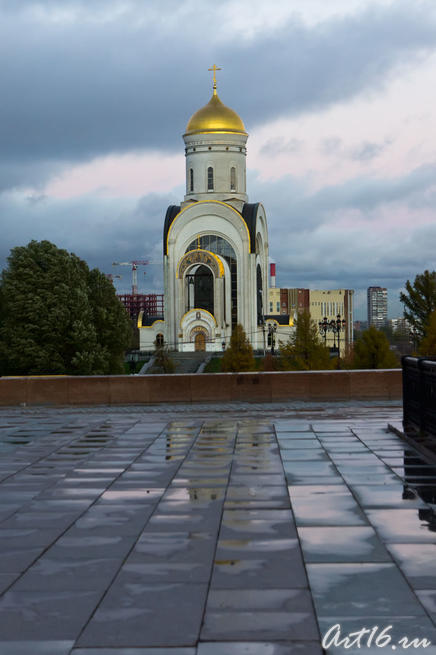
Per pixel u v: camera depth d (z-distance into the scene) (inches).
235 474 398.0
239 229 4212.6
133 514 315.9
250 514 312.0
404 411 554.6
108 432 575.2
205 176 4360.2
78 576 237.3
